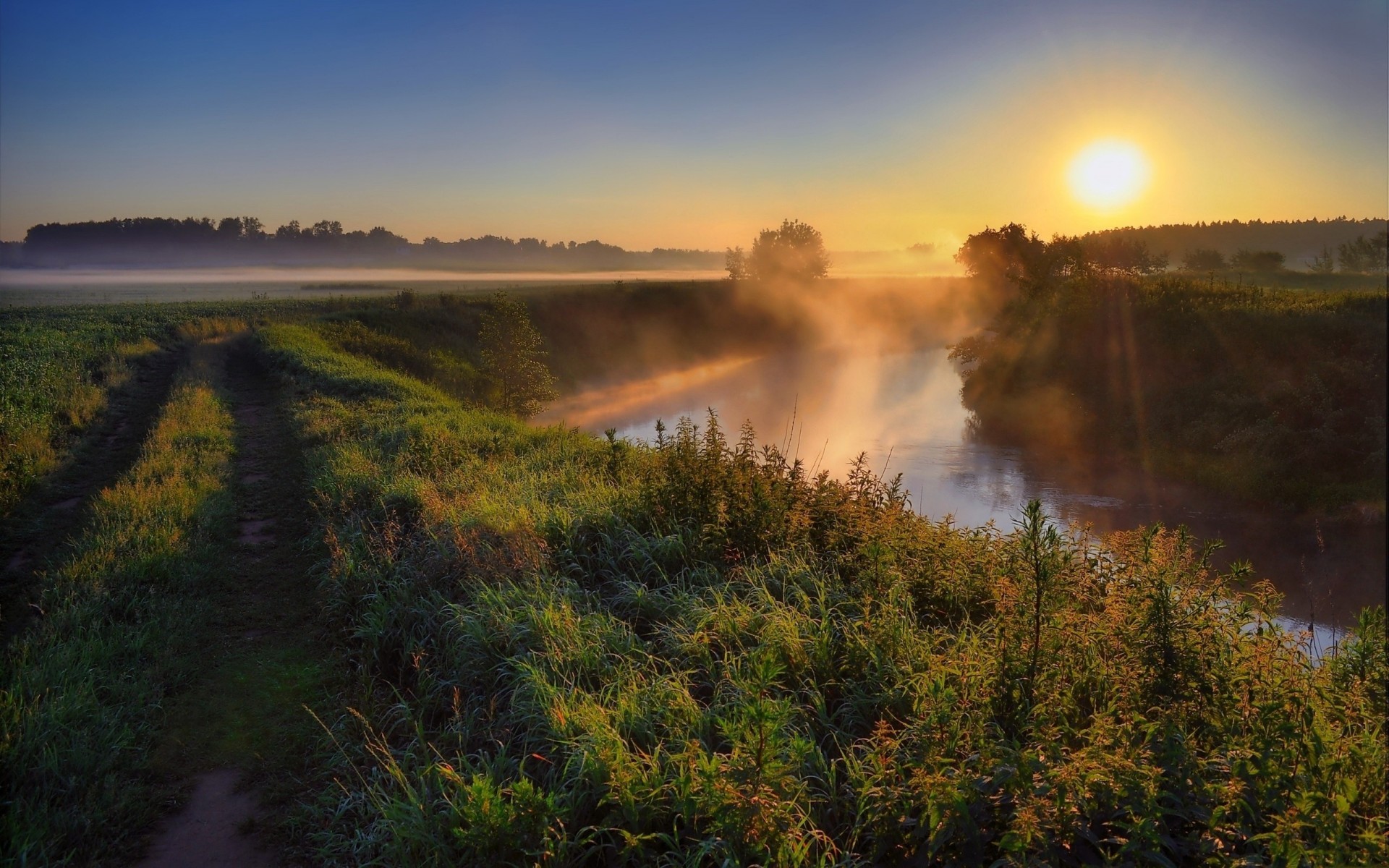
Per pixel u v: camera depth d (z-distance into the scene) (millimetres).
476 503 9438
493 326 33938
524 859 3939
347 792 4902
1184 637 4566
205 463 13508
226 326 45906
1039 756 4008
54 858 4340
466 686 5871
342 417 17688
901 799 3941
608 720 4914
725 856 3754
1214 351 31641
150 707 5840
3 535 10062
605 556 7957
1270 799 3600
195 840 4633
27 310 61906
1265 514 22672
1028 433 34094
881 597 6789
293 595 8359
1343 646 5168
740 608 6406
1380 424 23312
